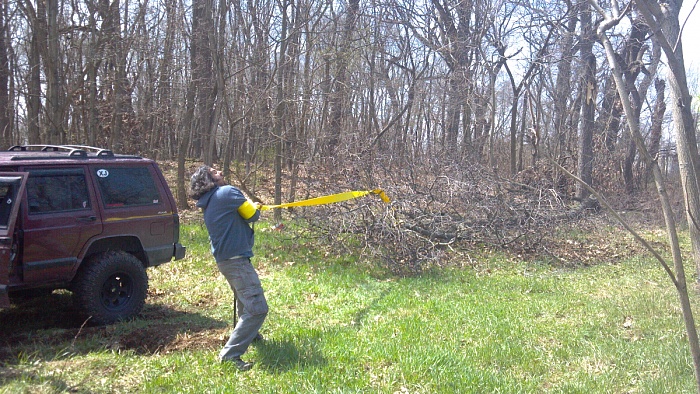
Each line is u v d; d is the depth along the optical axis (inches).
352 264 406.0
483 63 781.3
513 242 479.8
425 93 784.3
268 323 264.2
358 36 746.8
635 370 209.6
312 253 431.8
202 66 699.4
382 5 749.9
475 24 825.5
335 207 443.2
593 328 263.0
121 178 277.3
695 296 312.2
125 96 712.4
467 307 298.2
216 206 208.4
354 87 719.7
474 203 472.7
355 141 545.0
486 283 367.6
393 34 803.4
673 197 703.7
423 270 401.4
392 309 296.2
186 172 905.5
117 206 271.7
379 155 479.2
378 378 197.0
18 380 186.2
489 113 936.3
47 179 252.5
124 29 761.6
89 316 255.3
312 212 454.6
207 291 323.3
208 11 613.0
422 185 476.1
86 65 628.7
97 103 743.7
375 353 217.8
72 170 260.4
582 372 205.8
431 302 308.2
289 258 417.1
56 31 554.6
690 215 124.2
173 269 372.2
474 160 556.1
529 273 409.4
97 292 256.8
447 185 472.4
